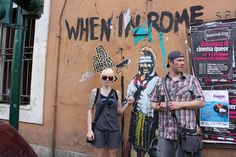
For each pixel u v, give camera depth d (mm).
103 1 6199
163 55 5469
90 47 6340
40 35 7125
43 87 7016
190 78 4363
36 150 7062
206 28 4969
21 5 4223
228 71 4781
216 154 4859
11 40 8000
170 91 4359
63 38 6770
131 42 5820
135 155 5641
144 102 5594
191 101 4246
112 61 6031
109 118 5219
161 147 4375
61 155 6633
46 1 7051
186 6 5262
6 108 7680
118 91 5465
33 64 7219
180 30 5305
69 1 6707
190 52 5152
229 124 4742
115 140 5234
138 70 5711
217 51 4871
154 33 5574
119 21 5977
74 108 6512
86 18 6422
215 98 4852
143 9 5707
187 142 4090
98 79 6199
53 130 6762
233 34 4766
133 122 5691
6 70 8055
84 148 6316
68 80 6633
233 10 4859
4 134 2363
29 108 7227
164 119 4371
